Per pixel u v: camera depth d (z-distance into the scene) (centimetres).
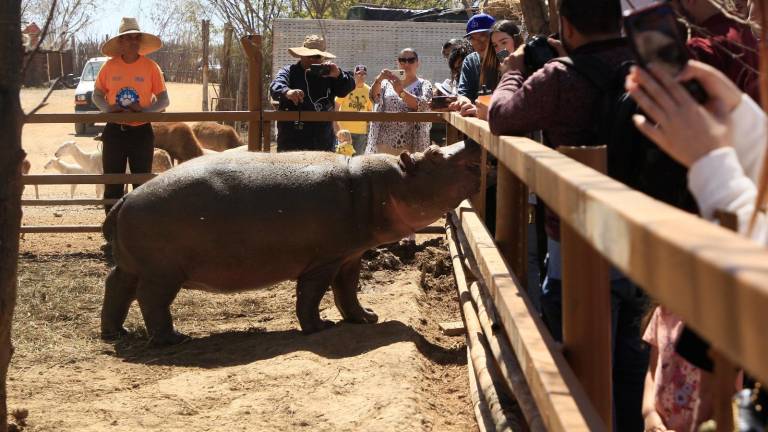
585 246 262
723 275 101
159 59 3431
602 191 165
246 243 661
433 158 648
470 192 646
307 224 661
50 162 1703
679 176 287
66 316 756
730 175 169
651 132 179
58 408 511
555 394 233
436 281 891
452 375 586
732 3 338
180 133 1596
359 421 471
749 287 94
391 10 1908
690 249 111
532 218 530
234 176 667
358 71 1456
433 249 979
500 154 331
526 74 396
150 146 1036
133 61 1015
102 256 1038
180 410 504
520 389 336
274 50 1822
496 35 620
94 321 747
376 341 623
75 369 605
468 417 498
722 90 179
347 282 694
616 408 369
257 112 954
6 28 373
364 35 1817
